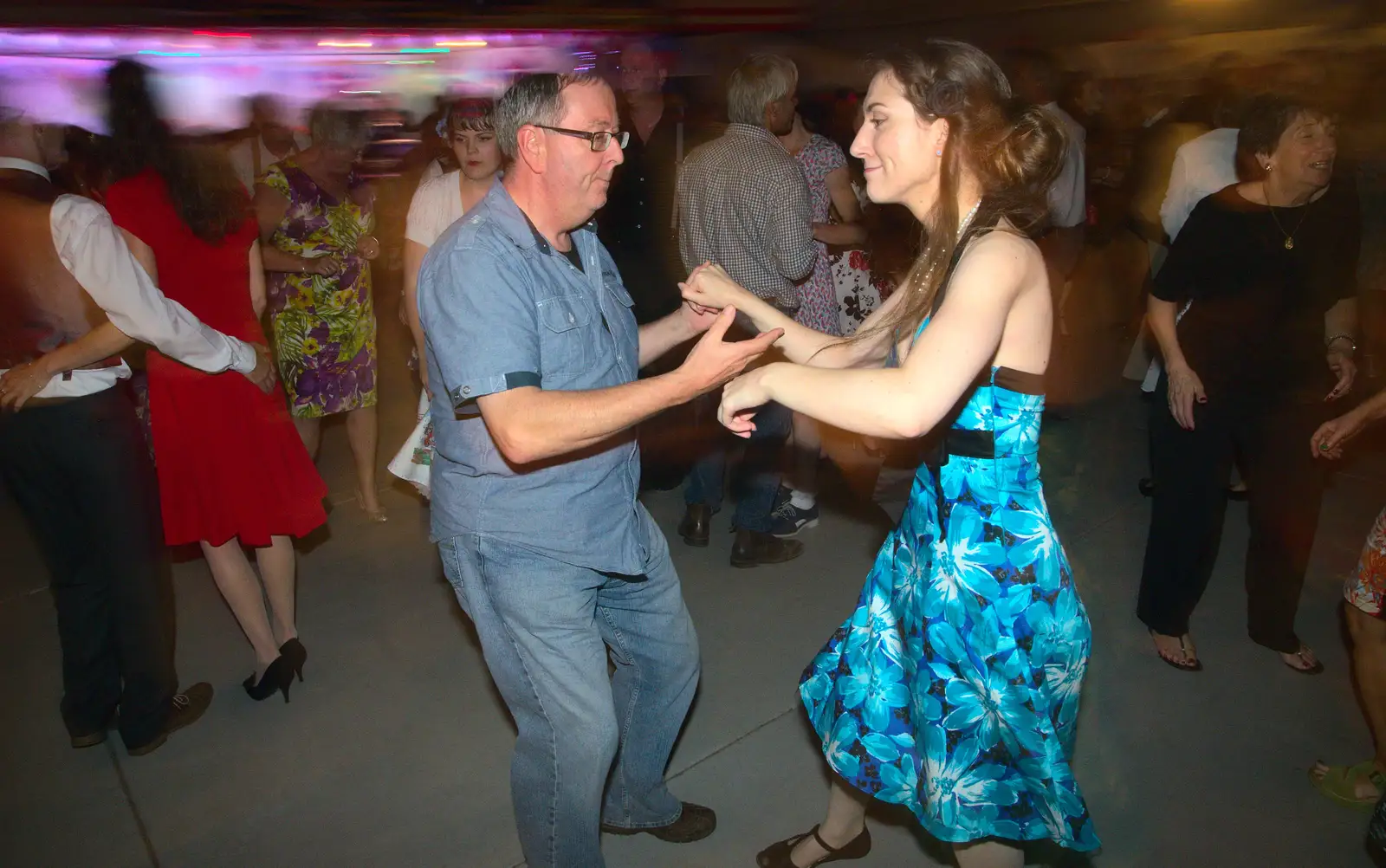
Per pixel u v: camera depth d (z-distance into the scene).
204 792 2.65
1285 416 2.89
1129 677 3.09
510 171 1.87
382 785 2.67
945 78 1.65
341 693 3.07
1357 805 2.53
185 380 2.65
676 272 3.99
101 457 2.50
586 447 1.87
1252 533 3.13
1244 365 2.84
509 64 9.09
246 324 2.78
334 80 8.24
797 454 3.94
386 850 2.45
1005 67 5.24
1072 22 9.66
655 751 2.35
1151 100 6.93
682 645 2.24
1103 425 5.21
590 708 1.94
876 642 2.03
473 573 1.95
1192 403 2.89
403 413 5.46
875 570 2.07
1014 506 1.79
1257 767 2.69
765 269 3.44
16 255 2.29
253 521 2.79
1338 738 2.80
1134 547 3.92
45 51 7.75
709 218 3.46
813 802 2.61
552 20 9.41
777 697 3.04
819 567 3.82
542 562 1.91
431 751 2.81
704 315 2.26
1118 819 2.50
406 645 3.32
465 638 3.37
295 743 2.84
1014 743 1.83
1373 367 4.45
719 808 2.59
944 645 1.83
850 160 4.03
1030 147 1.66
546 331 1.84
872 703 2.02
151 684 2.74
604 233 3.96
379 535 4.08
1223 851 2.40
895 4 10.68
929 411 1.62
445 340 1.76
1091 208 6.36
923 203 1.78
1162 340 2.93
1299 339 2.79
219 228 2.60
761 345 1.71
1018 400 1.77
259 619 2.96
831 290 3.88
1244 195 2.73
